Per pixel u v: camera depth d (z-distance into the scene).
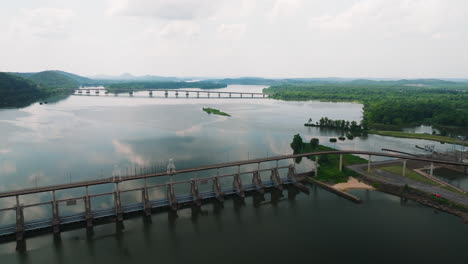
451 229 107.56
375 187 142.75
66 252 95.06
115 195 112.19
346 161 175.12
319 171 160.25
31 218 111.31
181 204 125.12
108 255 93.81
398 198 132.88
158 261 90.75
